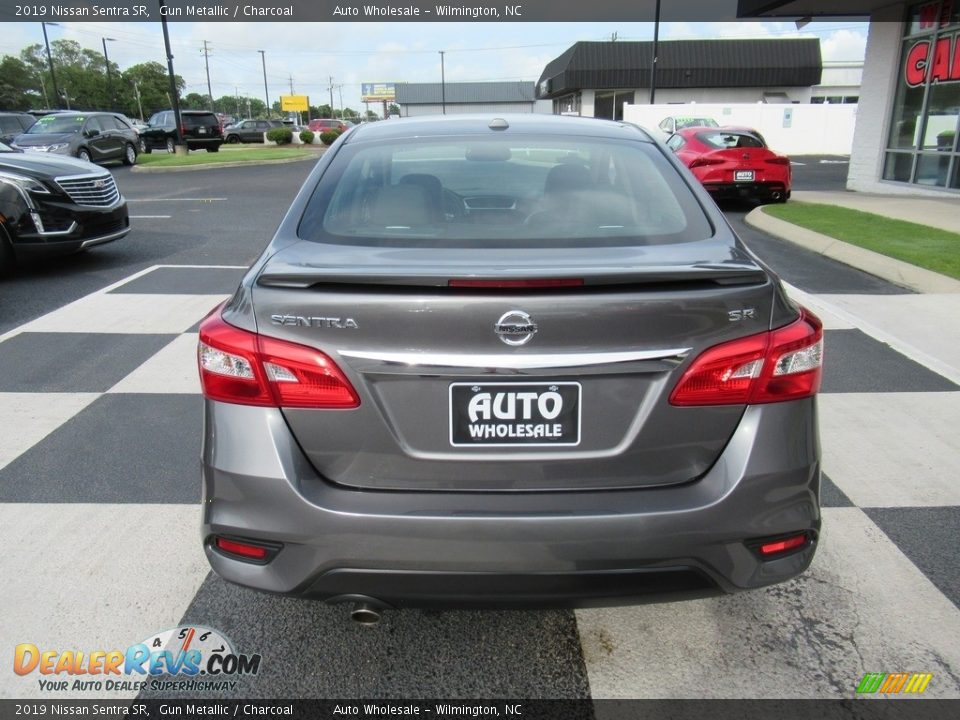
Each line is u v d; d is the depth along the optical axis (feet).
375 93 351.87
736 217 38.58
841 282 23.11
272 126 140.67
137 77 365.81
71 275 24.56
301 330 6.19
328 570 6.27
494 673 7.47
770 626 8.09
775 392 6.42
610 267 6.32
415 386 6.19
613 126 10.09
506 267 6.36
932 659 7.59
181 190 51.34
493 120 10.11
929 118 44.50
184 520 10.16
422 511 6.16
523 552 6.12
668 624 8.16
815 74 137.39
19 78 339.16
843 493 10.84
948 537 9.71
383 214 7.86
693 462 6.42
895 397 14.30
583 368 6.10
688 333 6.17
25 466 11.68
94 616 8.23
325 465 6.40
